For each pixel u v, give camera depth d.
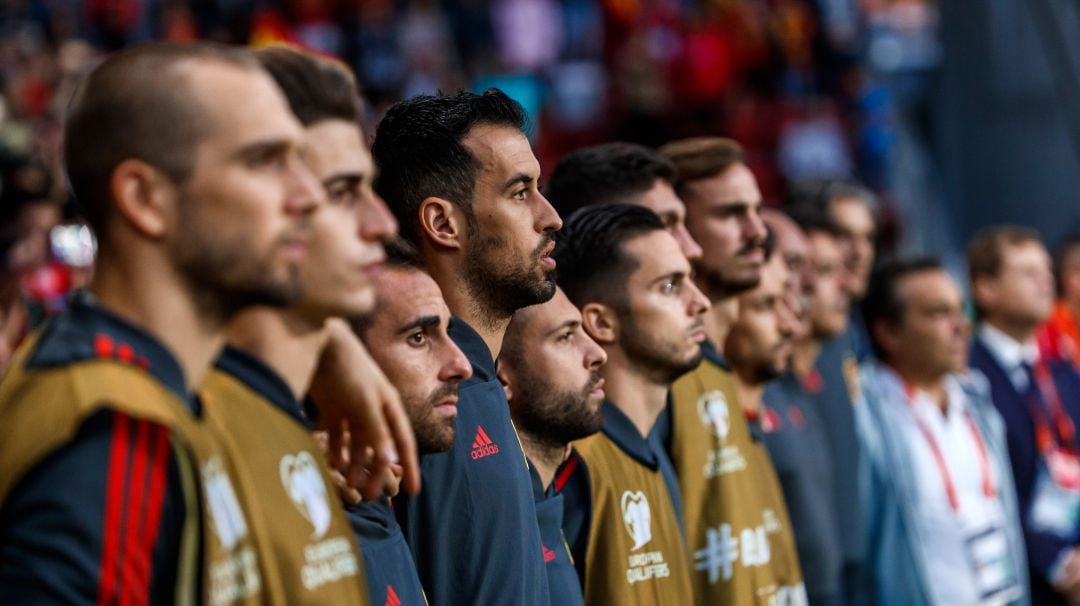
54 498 1.53
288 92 1.90
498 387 2.79
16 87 8.53
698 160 3.95
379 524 2.39
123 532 1.54
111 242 1.67
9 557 1.53
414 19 12.80
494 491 2.65
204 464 1.64
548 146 12.20
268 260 1.68
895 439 5.15
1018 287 5.79
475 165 2.75
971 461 5.27
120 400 1.56
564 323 3.02
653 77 12.53
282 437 1.88
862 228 5.54
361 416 2.01
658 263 3.30
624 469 3.24
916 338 5.21
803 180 5.78
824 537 4.44
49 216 4.79
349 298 1.86
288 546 1.82
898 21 14.02
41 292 4.63
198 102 1.64
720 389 3.77
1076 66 10.13
